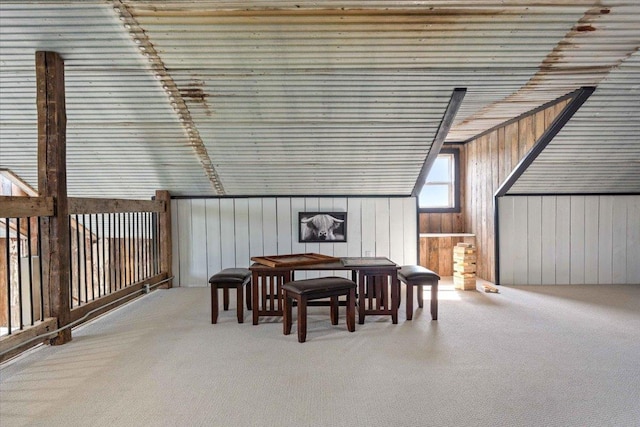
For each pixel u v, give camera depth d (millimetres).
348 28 2814
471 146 5855
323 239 5262
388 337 3105
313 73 3311
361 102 3691
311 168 4719
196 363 2615
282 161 4570
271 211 5246
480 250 5598
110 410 2031
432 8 2625
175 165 4598
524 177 4844
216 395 2184
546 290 4816
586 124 4039
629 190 5176
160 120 3865
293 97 3609
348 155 4484
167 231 5109
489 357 2691
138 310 3969
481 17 2705
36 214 2801
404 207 5289
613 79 3471
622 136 4215
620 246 5219
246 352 2805
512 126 4758
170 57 3096
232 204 5242
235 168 4688
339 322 3535
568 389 2236
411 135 4164
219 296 4605
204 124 3934
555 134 4125
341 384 2303
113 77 3318
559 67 3266
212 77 3342
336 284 3172
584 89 3623
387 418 1950
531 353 2760
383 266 3516
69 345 2957
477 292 4734
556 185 5035
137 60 3125
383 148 4371
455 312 3826
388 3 2576
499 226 5176
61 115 3053
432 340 3027
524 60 3168
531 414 1984
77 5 2566
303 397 2156
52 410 2033
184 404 2088
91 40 2896
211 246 5242
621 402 2096
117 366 2572
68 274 3111
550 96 3861
